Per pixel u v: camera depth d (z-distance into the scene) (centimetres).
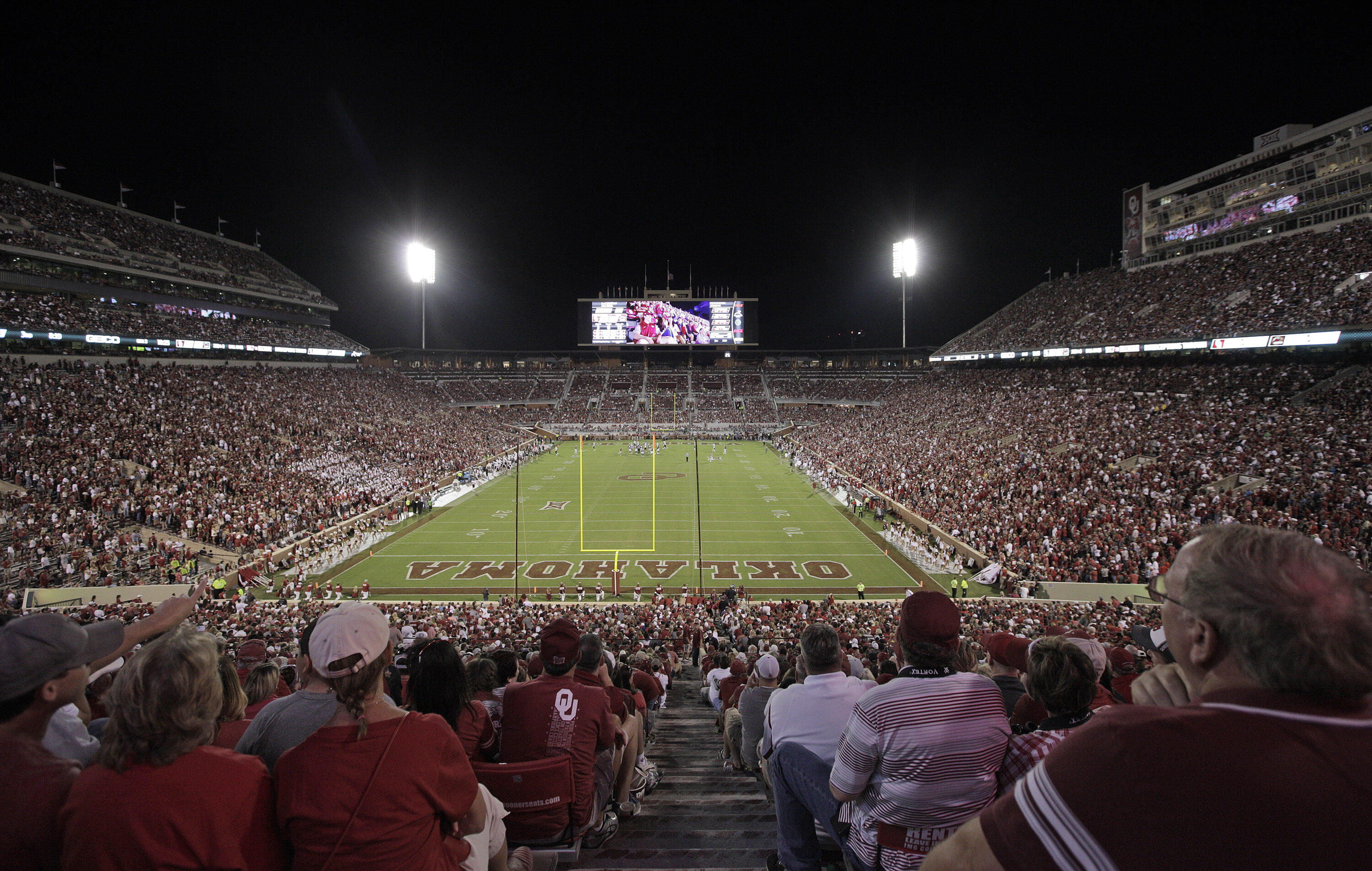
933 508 3509
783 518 3978
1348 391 3262
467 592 2756
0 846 225
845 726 362
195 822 222
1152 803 112
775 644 1306
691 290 9944
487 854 334
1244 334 3831
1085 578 2384
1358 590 121
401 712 273
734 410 8719
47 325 4303
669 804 600
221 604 2289
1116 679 503
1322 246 4112
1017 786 143
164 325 5303
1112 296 5531
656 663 1523
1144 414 3912
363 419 5659
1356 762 106
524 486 5056
